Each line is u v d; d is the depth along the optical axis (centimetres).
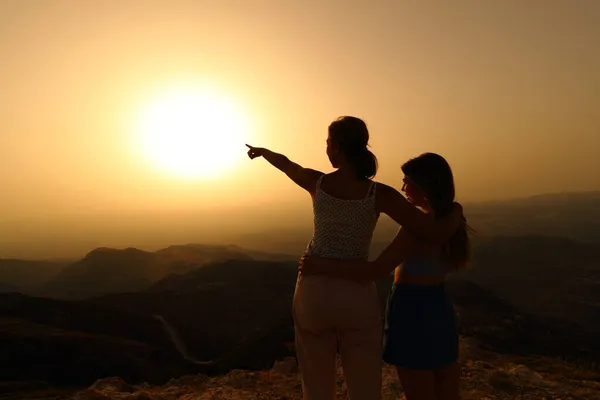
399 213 326
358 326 326
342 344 335
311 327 333
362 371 328
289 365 796
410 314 357
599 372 995
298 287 342
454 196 360
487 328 7244
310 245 345
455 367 370
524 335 7325
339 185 334
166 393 683
